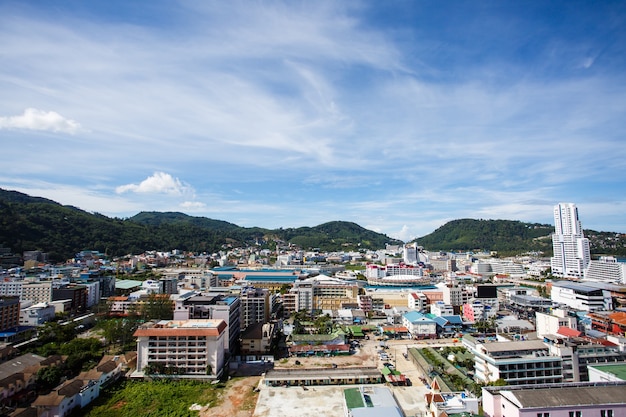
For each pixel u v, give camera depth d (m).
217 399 132.75
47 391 135.75
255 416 120.44
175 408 126.19
